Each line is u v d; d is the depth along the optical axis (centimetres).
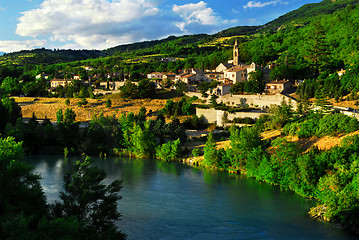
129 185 7544
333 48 17600
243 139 8694
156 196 6725
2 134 11906
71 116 12450
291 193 6975
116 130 12531
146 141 11419
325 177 6041
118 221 5309
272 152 8631
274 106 11525
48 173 8450
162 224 5209
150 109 16300
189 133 12988
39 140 11900
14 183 3597
